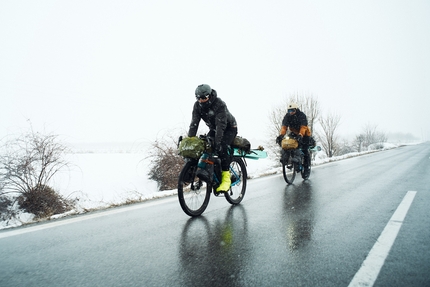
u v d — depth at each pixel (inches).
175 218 140.9
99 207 175.2
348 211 142.2
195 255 90.4
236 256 88.0
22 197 242.2
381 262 80.0
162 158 347.6
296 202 168.2
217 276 74.7
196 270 79.0
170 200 191.0
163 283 71.7
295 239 102.3
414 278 69.9
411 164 398.3
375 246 92.7
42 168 252.8
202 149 141.3
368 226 115.6
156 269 80.7
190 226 125.1
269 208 154.8
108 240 109.1
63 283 73.9
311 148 283.9
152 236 112.3
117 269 81.7
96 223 135.3
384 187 211.5
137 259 88.7
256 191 211.8
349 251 89.0
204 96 145.3
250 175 305.7
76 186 337.1
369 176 277.4
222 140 159.3
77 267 84.2
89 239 111.0
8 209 233.8
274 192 205.5
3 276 79.3
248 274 75.1
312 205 158.4
